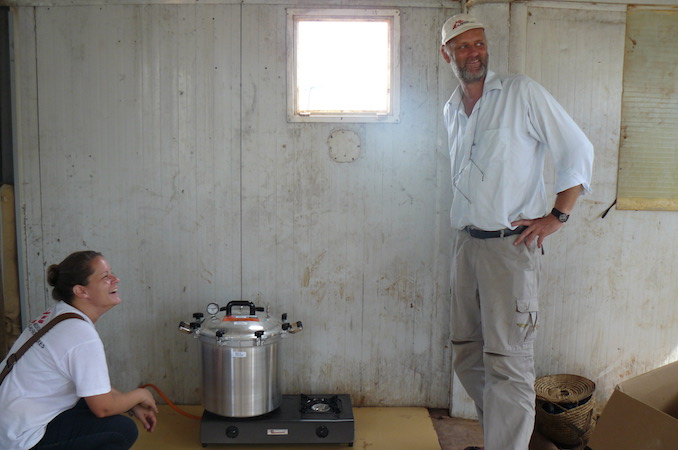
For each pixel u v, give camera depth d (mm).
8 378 2090
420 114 3107
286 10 3049
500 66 3002
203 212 3170
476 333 2725
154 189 3156
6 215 3164
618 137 3105
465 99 2656
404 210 3164
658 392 2500
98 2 3051
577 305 3189
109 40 3076
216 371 2814
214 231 3180
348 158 3125
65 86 3104
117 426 2246
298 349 3238
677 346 3225
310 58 3119
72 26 3068
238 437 2848
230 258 3195
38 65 3094
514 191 2471
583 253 3164
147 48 3080
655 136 3115
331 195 3156
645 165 3129
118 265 3199
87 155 3141
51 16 3066
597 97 3084
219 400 2824
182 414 3127
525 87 2430
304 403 3049
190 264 3197
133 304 3219
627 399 2338
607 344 3215
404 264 3193
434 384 3254
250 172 3145
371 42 3113
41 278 3203
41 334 2109
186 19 3062
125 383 3246
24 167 3148
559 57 3053
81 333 2102
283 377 3244
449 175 3117
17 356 2102
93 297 2205
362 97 3146
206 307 3223
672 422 2184
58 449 2174
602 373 3232
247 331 2791
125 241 3186
